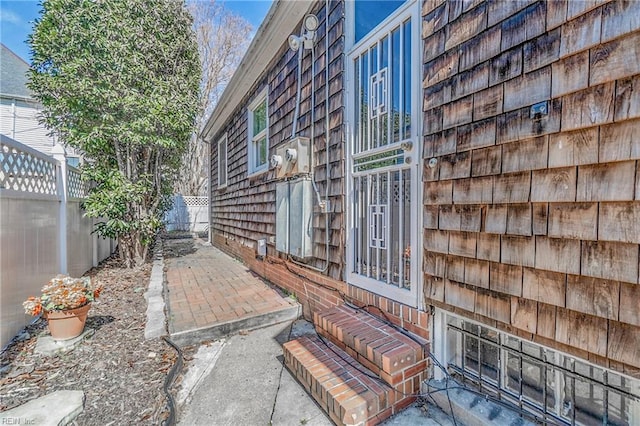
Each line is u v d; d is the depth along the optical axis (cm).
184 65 686
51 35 496
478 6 175
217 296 415
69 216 466
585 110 131
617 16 122
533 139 149
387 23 249
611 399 149
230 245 768
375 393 188
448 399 188
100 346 283
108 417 192
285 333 323
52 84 498
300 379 227
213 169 1005
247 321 333
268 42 454
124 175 573
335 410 183
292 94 416
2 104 1238
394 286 241
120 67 530
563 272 139
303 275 378
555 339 143
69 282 291
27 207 333
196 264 653
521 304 156
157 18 608
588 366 153
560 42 139
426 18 210
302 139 358
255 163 602
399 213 238
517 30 156
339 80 307
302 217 348
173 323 317
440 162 200
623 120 121
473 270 179
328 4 328
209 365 258
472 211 179
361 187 281
